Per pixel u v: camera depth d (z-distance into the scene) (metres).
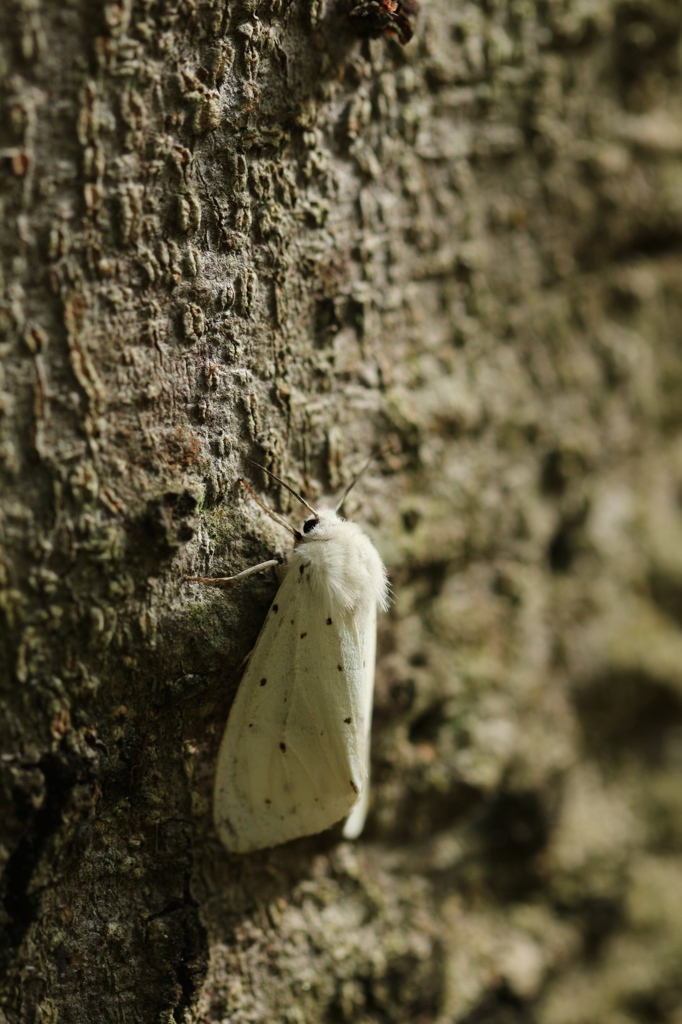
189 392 0.14
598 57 0.17
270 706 0.14
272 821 0.15
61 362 0.14
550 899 0.17
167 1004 0.14
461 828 0.17
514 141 0.16
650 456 0.19
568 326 0.17
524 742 0.17
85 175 0.13
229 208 0.14
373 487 0.16
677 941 0.18
